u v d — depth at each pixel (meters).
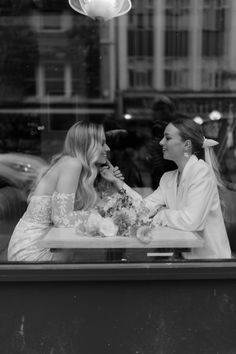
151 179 2.38
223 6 3.88
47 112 4.95
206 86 5.07
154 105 5.00
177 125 1.85
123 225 1.60
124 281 1.54
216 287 1.56
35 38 4.42
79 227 1.66
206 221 1.73
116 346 1.57
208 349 1.58
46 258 1.63
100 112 5.54
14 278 1.51
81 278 1.52
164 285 1.55
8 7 3.75
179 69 5.24
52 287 1.54
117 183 2.00
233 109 4.22
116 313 1.56
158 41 5.12
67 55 5.00
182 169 1.84
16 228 1.85
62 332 1.55
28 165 2.61
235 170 1.95
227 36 4.60
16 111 4.78
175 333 1.57
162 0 3.79
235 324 1.57
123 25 4.60
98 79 5.49
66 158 1.84
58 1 3.69
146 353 1.57
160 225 1.73
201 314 1.57
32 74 4.89
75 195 1.80
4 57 4.45
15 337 1.55
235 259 1.60
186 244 1.58
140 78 5.53
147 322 1.57
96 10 2.47
